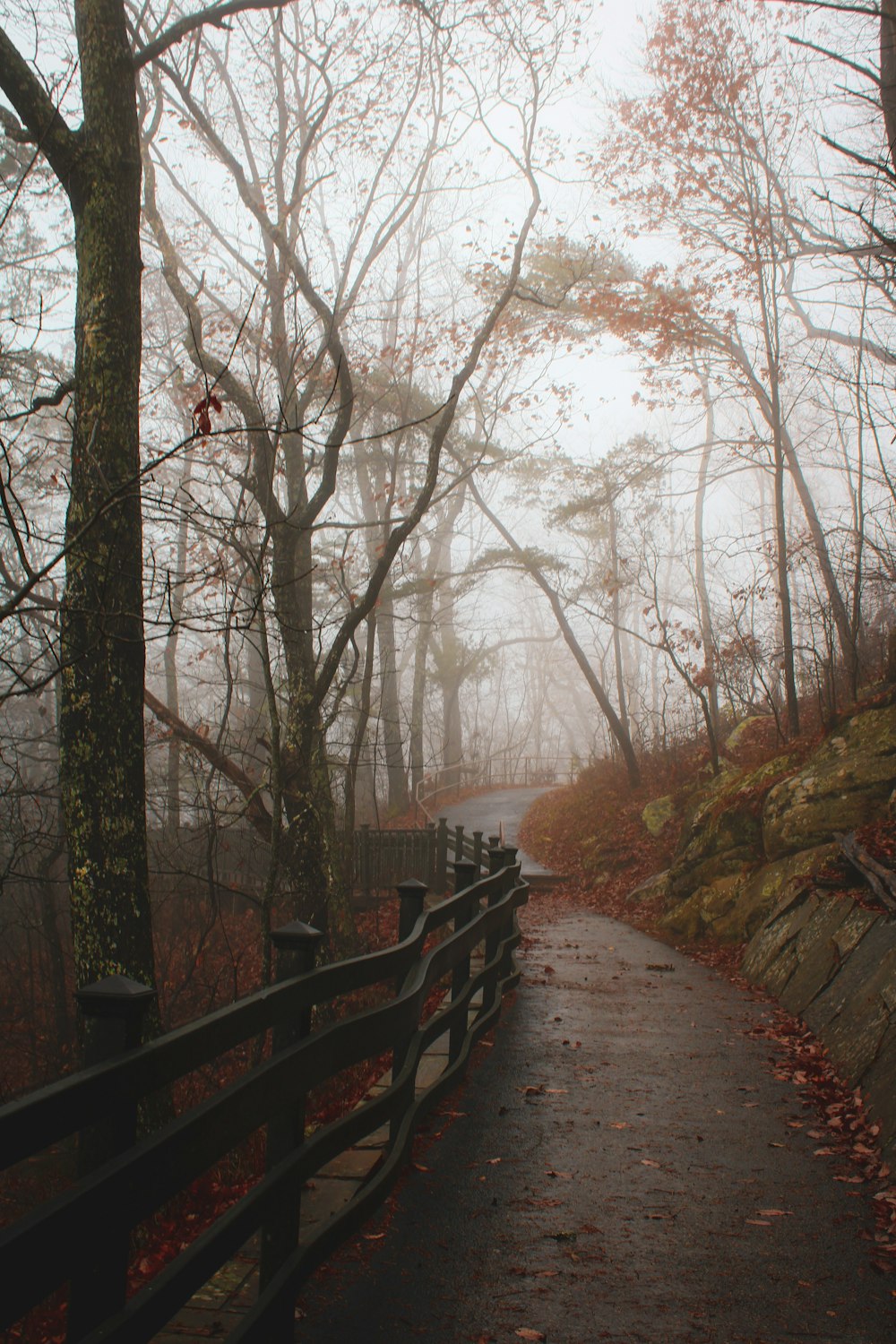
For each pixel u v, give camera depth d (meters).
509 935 10.88
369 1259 4.50
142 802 8.33
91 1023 2.67
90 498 8.02
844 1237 4.79
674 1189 5.39
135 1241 5.62
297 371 13.75
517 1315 4.00
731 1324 3.96
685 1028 9.20
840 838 11.67
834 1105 6.70
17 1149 2.10
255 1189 3.47
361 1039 4.66
